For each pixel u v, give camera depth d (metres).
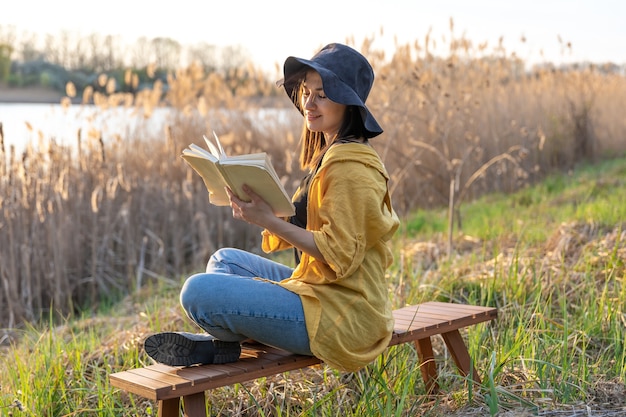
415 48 10.09
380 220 2.75
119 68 15.14
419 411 3.26
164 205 8.23
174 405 2.66
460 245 6.77
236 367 2.72
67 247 7.30
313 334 2.73
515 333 4.12
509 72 12.18
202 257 8.00
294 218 3.00
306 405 3.40
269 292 2.75
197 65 10.66
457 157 10.12
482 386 3.28
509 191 10.73
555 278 4.97
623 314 4.27
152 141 9.32
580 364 3.51
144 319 5.38
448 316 3.39
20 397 3.67
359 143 2.80
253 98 10.80
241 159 2.60
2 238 7.04
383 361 3.46
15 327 6.60
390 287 5.01
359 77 2.89
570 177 11.36
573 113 13.02
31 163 7.73
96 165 8.15
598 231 6.04
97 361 4.21
